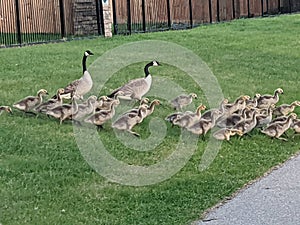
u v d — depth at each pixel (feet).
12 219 24.25
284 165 31.65
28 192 26.86
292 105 39.11
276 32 75.05
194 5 88.74
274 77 51.55
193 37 69.97
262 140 35.29
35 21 70.33
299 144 35.14
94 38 70.64
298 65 56.59
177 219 24.68
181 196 27.07
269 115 36.19
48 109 36.40
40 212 25.00
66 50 60.03
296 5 104.99
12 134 34.04
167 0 81.00
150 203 26.30
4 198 26.20
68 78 47.19
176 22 86.07
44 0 71.10
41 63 52.75
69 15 74.13
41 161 30.50
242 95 42.24
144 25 77.87
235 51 61.87
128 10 75.25
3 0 68.18
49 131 34.91
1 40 67.26
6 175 28.76
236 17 97.14
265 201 26.63
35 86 44.34
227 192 27.66
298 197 27.07
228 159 32.17
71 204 25.91
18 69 50.14
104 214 25.04
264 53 61.41
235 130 34.91
